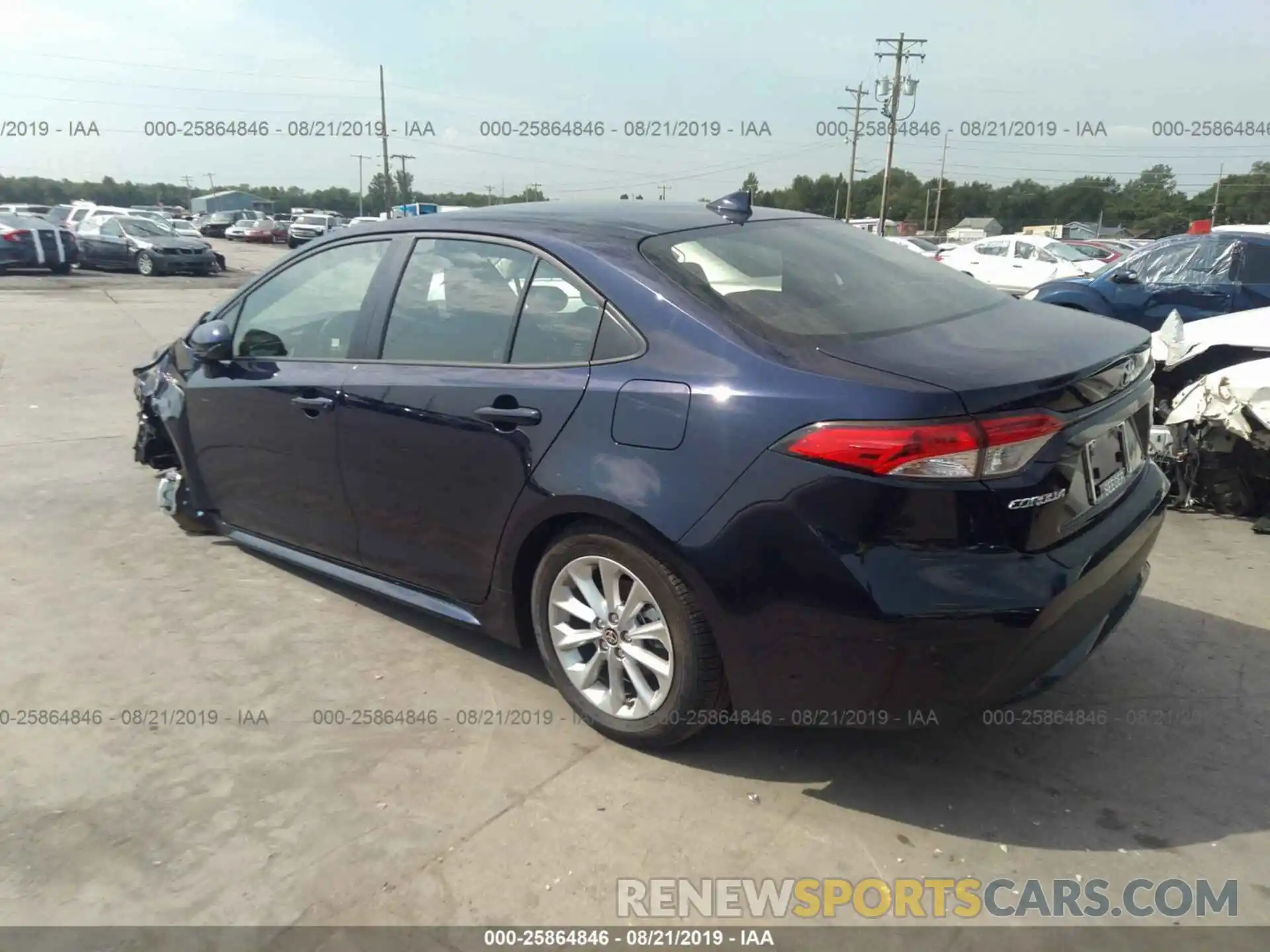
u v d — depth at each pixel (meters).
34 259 22.36
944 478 2.28
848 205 51.69
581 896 2.34
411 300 3.37
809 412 2.38
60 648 3.60
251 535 4.21
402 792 2.74
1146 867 2.43
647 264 2.84
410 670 3.44
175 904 2.32
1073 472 2.47
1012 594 2.29
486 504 3.05
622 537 2.70
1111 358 2.65
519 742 2.98
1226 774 2.80
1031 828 2.58
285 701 3.23
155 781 2.80
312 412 3.55
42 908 2.31
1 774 2.83
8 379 8.97
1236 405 4.80
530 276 3.05
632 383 2.68
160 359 4.83
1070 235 35.25
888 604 2.29
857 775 2.81
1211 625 3.76
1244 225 9.09
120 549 4.61
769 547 2.42
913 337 2.65
